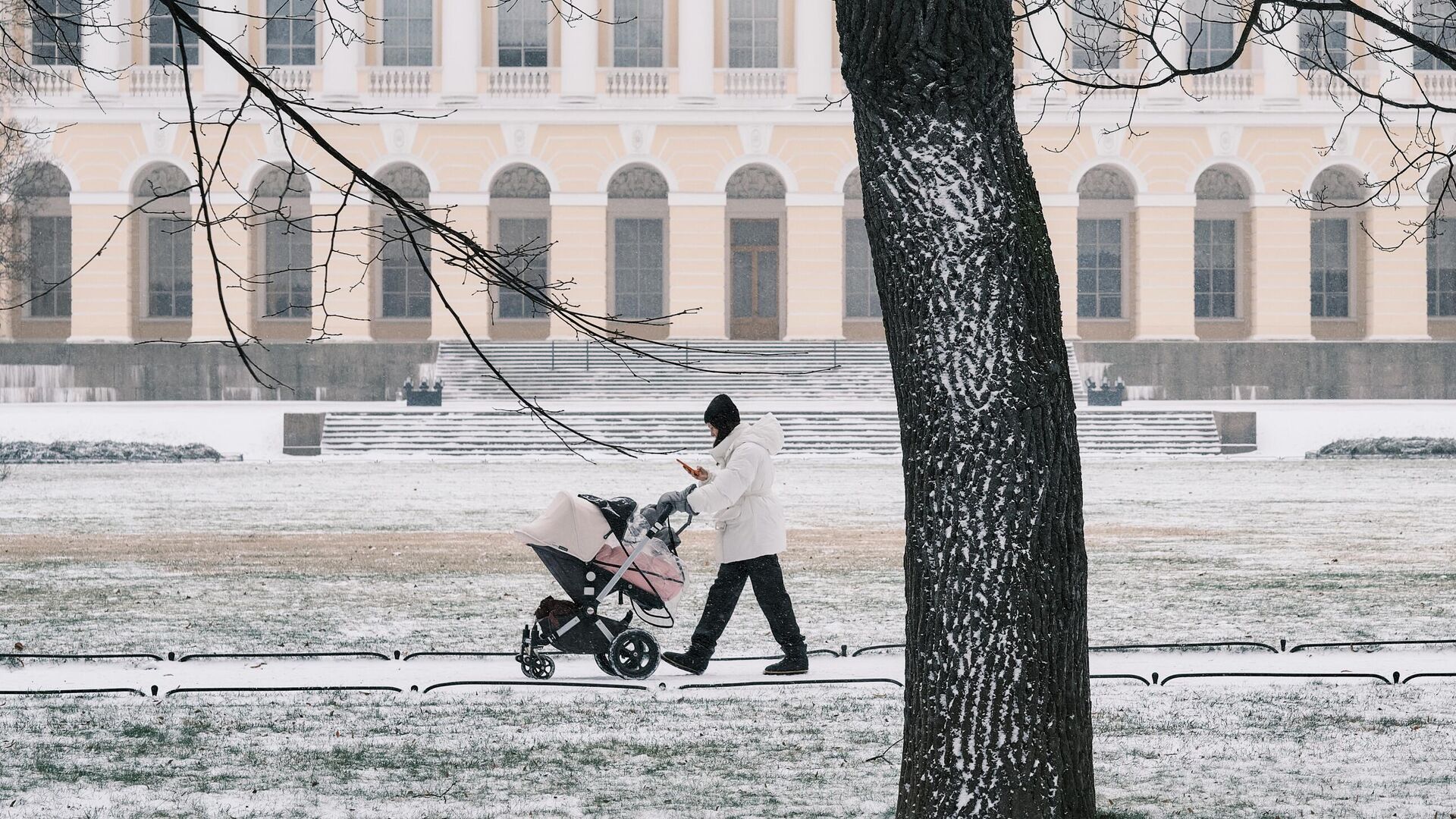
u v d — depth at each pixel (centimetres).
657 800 900
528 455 5962
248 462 5634
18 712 1175
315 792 920
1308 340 7662
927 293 757
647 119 8138
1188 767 984
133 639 1605
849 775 962
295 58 8106
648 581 1373
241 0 7938
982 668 747
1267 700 1226
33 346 7444
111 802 896
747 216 8581
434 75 8094
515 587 2059
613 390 7138
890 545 2614
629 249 8506
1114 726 1117
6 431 5997
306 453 6109
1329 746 1048
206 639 1608
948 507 755
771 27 8356
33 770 980
